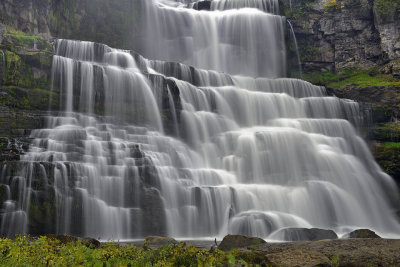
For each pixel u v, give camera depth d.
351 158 37.31
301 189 30.78
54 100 30.97
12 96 28.77
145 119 33.69
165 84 35.19
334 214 31.53
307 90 44.88
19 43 32.44
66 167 23.14
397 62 50.56
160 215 25.00
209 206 25.89
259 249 12.61
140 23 48.47
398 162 40.00
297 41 56.72
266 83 43.53
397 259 10.97
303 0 58.19
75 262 10.22
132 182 24.98
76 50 36.12
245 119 39.25
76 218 22.80
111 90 33.22
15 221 21.19
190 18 51.38
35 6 39.19
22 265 9.29
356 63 54.59
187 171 28.25
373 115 44.16
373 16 54.66
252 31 51.81
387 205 38.09
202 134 35.56
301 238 21.70
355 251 11.59
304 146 35.41
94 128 29.38
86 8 44.84
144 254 11.48
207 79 41.09
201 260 10.69
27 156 24.20
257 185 29.19
